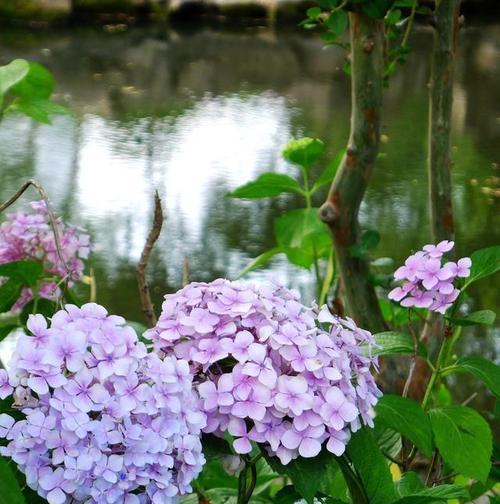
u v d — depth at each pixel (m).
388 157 5.32
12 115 6.10
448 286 1.15
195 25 10.69
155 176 4.92
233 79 8.01
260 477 1.54
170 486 0.96
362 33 1.61
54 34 9.98
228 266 3.70
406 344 1.28
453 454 1.25
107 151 5.43
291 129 6.17
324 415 0.98
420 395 1.64
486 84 7.61
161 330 1.04
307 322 1.04
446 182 1.67
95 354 0.95
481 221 4.32
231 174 5.03
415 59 8.46
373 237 1.67
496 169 5.21
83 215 4.25
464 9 10.69
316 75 8.19
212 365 1.05
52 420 0.93
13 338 2.82
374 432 1.33
